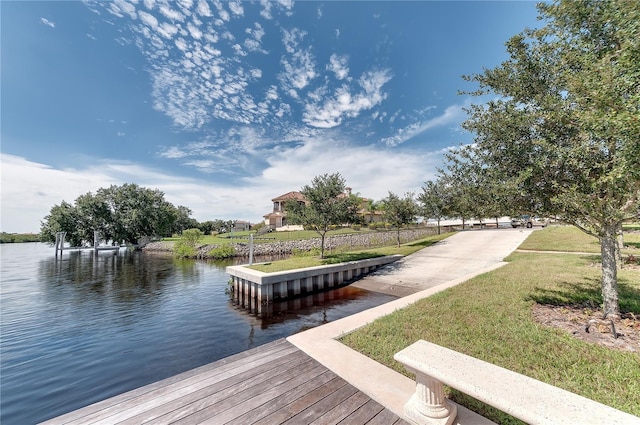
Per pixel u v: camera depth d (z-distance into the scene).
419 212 23.42
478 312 5.81
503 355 3.96
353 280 13.87
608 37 4.03
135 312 10.26
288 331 7.94
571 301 6.08
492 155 5.18
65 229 40.56
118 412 3.12
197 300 12.02
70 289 14.55
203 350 6.80
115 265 24.67
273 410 3.09
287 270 11.89
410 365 2.79
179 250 30.81
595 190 4.17
